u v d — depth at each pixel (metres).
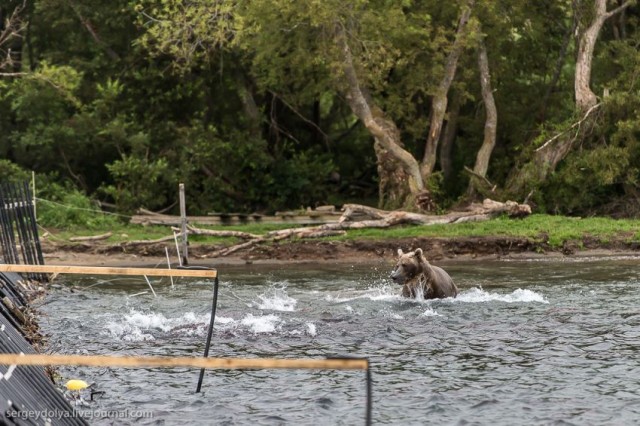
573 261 57.16
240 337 32.03
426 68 73.88
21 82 76.88
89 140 79.81
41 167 83.00
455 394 24.66
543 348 30.03
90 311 37.88
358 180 89.50
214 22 70.81
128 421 22.25
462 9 69.56
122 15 79.69
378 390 25.17
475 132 83.06
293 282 48.97
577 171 71.81
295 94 82.38
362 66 68.38
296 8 63.84
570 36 80.69
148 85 81.62
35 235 46.56
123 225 71.12
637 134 73.25
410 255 40.59
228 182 82.88
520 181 73.44
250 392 25.00
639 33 76.69
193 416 22.73
